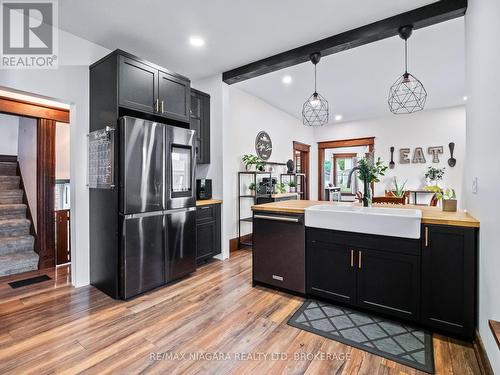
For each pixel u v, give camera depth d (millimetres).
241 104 4574
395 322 2113
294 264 2578
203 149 3818
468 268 1804
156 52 3143
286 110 5758
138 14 2408
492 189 1489
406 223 1991
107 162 2584
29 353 1748
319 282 2439
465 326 1818
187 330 2018
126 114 2732
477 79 1843
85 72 2828
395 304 2078
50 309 2338
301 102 5219
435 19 2309
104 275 2672
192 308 2363
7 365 1631
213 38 2836
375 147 6238
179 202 2984
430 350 1765
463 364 1633
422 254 1959
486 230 1604
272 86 4367
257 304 2436
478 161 1821
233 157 4402
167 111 3000
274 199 4508
